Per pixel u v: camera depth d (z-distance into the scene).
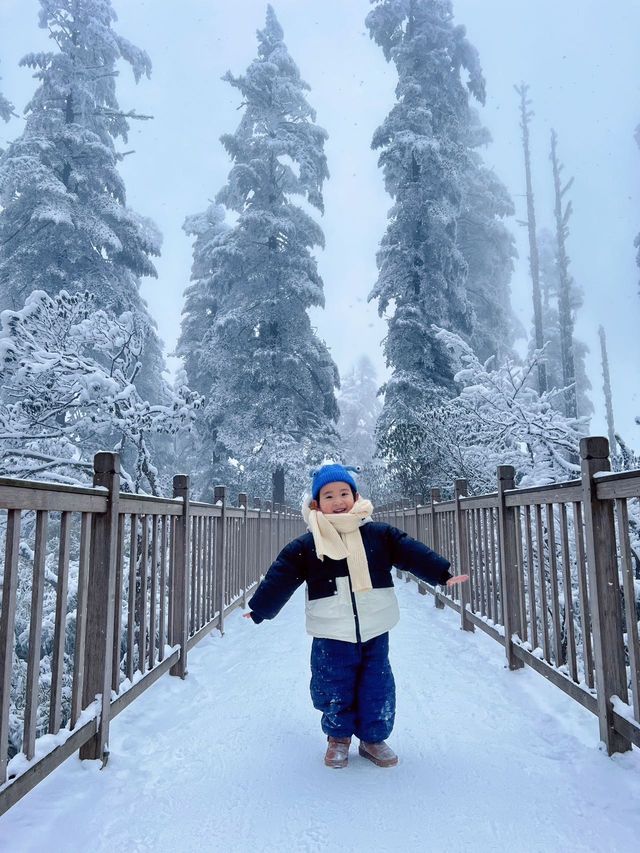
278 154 25.55
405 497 13.91
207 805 2.09
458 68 24.66
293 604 7.78
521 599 3.84
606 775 2.23
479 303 26.55
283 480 23.22
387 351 20.17
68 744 2.21
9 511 1.87
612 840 1.80
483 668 3.98
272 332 24.23
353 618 2.43
